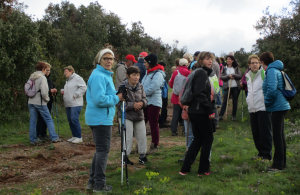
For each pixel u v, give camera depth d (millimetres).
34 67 12344
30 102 7766
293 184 3975
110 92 3979
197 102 4383
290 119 9250
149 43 41281
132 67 5289
